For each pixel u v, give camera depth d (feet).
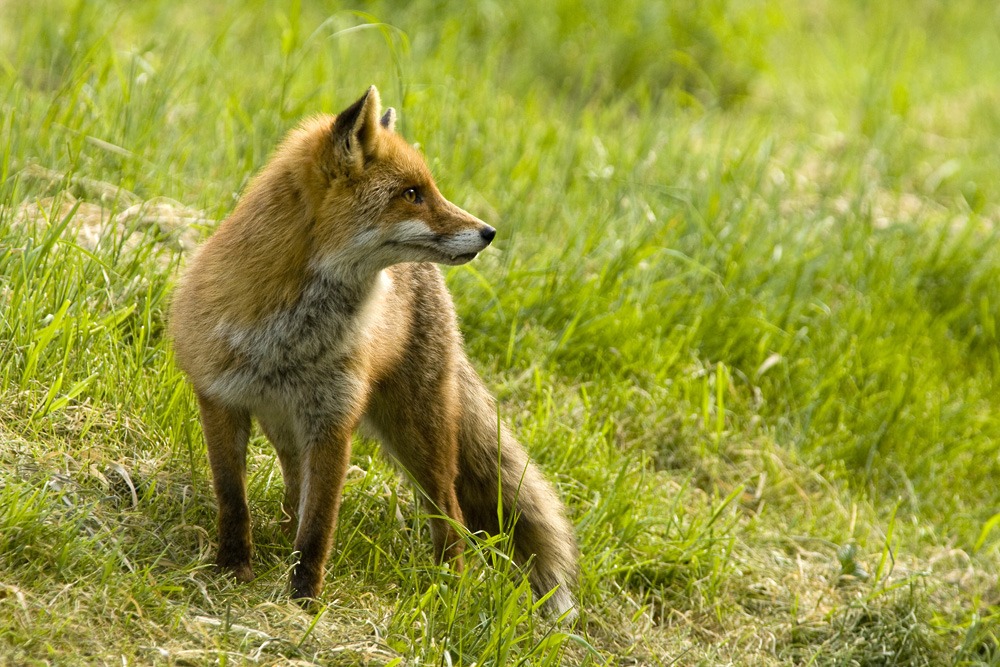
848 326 39.73
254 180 24.08
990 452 37.78
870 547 32.96
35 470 22.67
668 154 48.26
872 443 36.17
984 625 30.19
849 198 50.78
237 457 22.61
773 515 33.22
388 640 21.81
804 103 63.82
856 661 28.22
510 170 43.11
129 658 18.95
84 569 20.51
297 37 43.88
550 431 31.65
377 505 27.17
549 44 60.08
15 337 25.26
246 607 21.48
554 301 35.99
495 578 23.67
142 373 26.37
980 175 58.03
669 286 38.63
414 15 56.85
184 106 41.09
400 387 25.40
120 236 31.42
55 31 43.57
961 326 43.98
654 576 29.25
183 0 53.42
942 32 82.99
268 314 21.95
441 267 34.42
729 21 66.69
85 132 34.42
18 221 29.66
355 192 22.31
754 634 28.35
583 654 25.35
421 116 41.86
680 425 34.50
